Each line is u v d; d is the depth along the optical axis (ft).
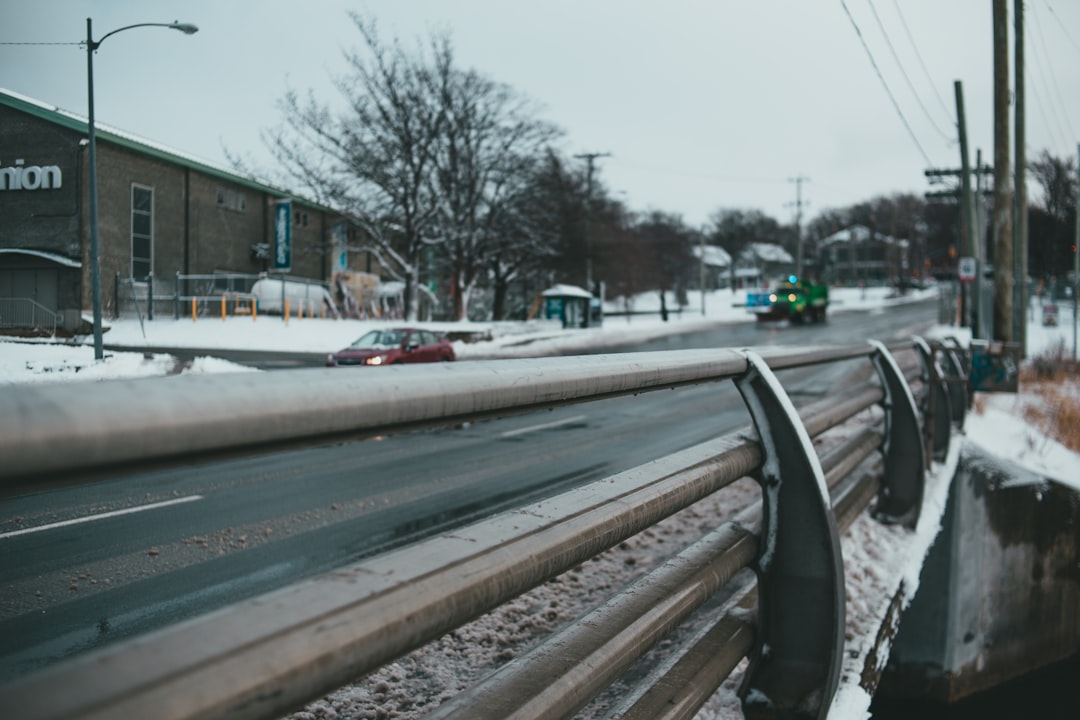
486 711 3.99
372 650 2.87
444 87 114.83
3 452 1.90
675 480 5.97
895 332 151.02
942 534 23.50
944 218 413.39
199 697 2.23
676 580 6.09
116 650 2.20
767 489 7.84
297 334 95.61
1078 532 31.40
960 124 115.55
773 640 7.74
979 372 49.39
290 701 2.54
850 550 14.55
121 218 87.10
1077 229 112.47
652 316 230.27
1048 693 29.09
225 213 107.55
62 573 15.01
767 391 7.87
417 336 71.31
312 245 134.72
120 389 2.27
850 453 13.64
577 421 42.39
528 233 129.49
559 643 4.82
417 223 117.08
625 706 5.35
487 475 26.30
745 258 472.03
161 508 21.09
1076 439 40.04
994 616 26.86
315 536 18.06
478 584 3.54
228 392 2.55
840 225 545.03
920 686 24.39
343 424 3.02
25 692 1.92
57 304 69.97
